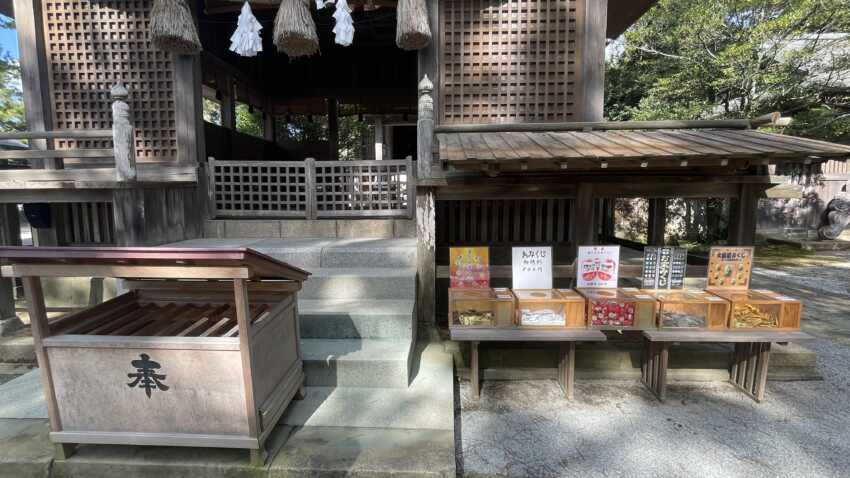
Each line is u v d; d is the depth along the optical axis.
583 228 4.11
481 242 5.29
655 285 3.79
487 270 3.78
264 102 10.27
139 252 2.08
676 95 12.01
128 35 5.16
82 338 2.34
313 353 3.33
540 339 3.34
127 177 4.15
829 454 2.81
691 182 4.02
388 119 12.21
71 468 2.43
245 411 2.34
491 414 3.34
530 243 5.24
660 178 4.03
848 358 4.45
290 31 3.89
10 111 17.33
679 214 13.96
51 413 2.40
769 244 12.97
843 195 14.09
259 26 4.14
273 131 10.64
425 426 2.77
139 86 5.21
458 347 4.00
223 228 5.40
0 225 5.08
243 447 2.36
